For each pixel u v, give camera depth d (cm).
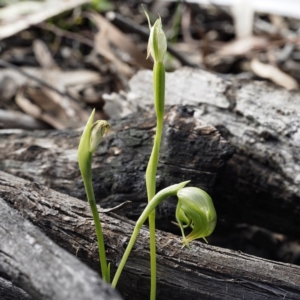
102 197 44
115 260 38
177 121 43
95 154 44
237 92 47
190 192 35
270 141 45
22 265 32
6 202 37
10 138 46
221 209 46
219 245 48
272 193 45
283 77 68
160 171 43
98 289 31
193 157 43
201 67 69
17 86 70
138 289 38
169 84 49
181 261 38
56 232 38
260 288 38
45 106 64
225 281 38
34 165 45
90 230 38
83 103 65
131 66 71
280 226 46
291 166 44
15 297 37
